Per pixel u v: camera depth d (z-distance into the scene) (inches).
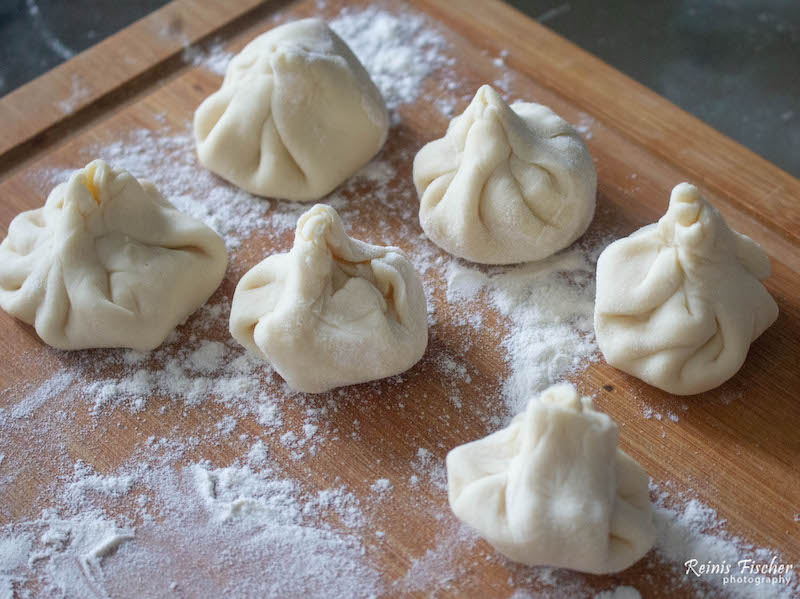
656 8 20.2
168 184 16.5
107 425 14.4
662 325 13.9
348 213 16.2
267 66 16.0
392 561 13.3
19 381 14.8
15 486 14.0
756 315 14.2
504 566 13.2
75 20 20.2
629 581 13.1
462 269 15.6
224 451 14.2
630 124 16.7
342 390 14.6
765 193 15.9
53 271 14.5
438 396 14.5
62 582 13.2
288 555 13.3
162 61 17.7
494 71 17.5
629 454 14.0
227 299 15.4
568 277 15.4
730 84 19.4
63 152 16.9
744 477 13.8
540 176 14.9
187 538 13.5
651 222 15.8
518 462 12.7
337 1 18.6
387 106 17.2
